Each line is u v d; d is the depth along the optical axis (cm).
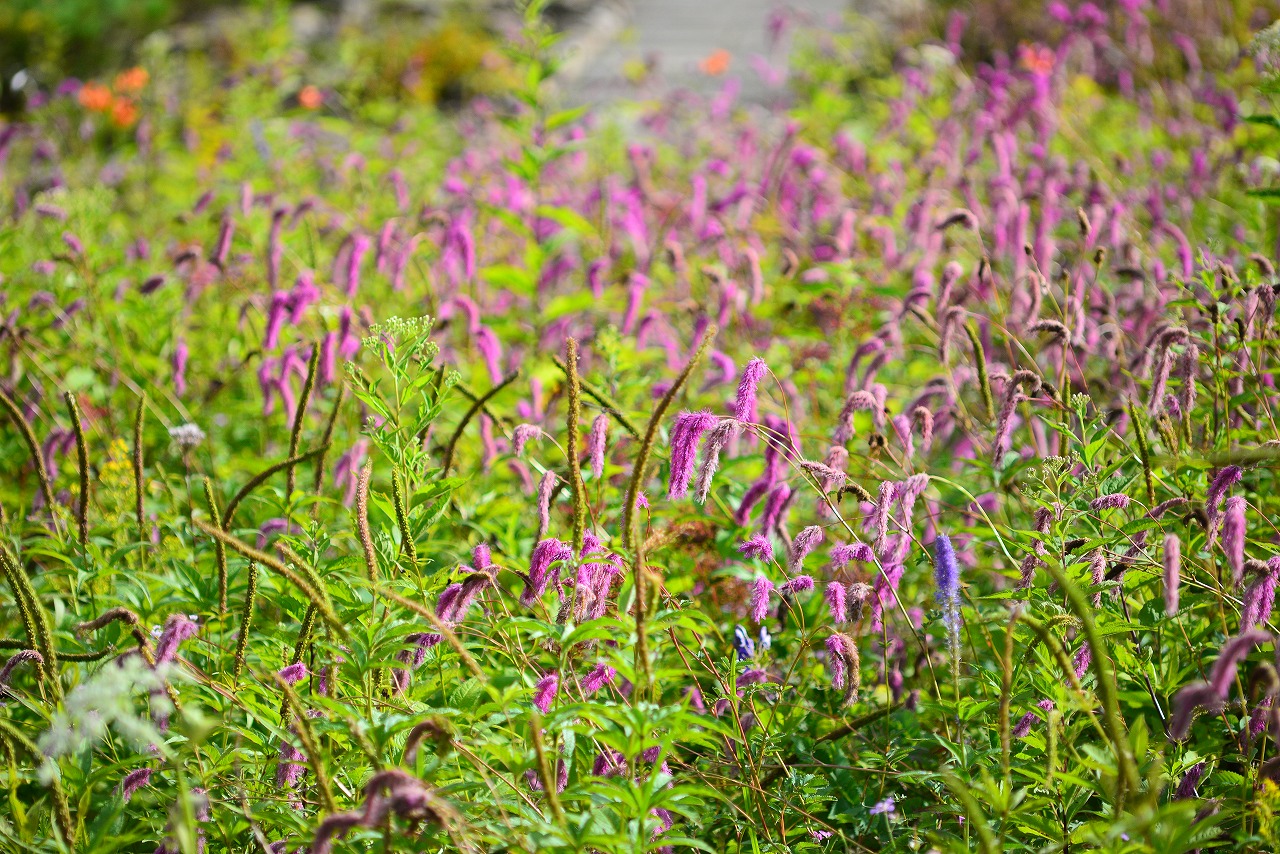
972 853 344
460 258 643
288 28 1759
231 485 564
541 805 329
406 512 378
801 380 620
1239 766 388
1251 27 1069
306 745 296
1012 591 378
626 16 2352
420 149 1095
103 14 1984
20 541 477
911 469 507
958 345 551
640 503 397
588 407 536
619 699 373
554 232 797
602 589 356
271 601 429
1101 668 284
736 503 480
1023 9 1491
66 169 1038
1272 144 691
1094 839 301
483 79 1717
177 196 995
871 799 402
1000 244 623
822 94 1144
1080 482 402
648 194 866
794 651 449
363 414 561
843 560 365
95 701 279
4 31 1939
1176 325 471
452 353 639
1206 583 400
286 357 507
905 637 459
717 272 598
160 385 653
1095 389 557
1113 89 1237
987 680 388
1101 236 654
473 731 345
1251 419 461
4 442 615
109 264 727
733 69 1781
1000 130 839
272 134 980
